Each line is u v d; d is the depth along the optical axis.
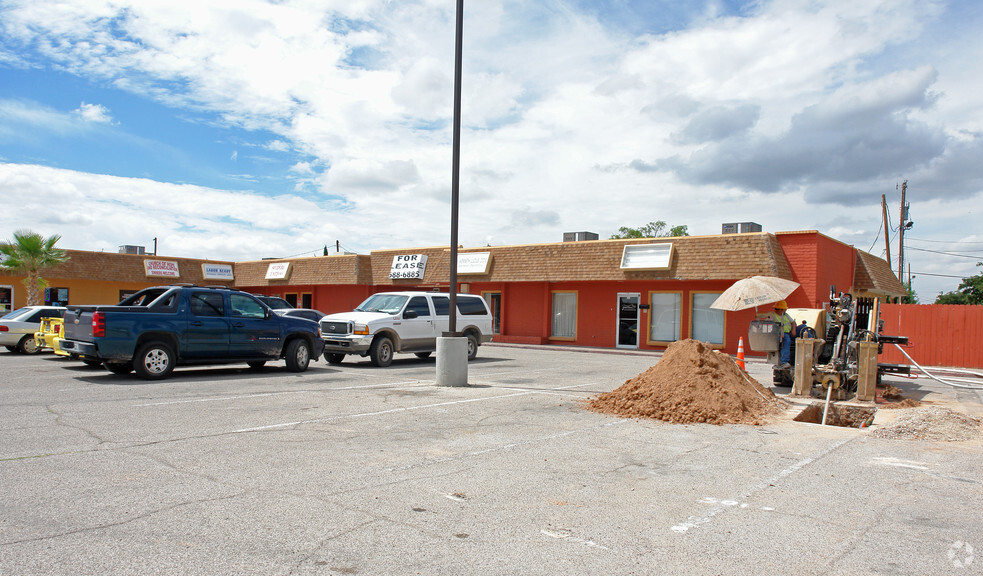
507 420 8.91
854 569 3.96
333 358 17.27
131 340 12.10
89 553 3.96
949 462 6.82
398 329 16.97
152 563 3.82
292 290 38.62
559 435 7.96
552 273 27.39
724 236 22.81
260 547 4.12
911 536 4.55
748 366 19.91
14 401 9.66
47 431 7.53
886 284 28.33
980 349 20.58
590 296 27.62
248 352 13.75
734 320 23.64
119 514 4.69
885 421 10.03
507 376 15.16
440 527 4.57
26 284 28.19
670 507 5.16
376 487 5.54
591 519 4.83
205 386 11.75
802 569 3.95
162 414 8.77
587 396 11.50
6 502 4.93
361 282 33.41
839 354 12.43
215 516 4.69
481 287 31.25
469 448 7.14
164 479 5.63
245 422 8.31
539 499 5.30
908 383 16.39
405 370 15.75
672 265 23.84
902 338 13.70
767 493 5.60
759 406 10.16
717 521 4.84
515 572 3.82
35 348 18.70
